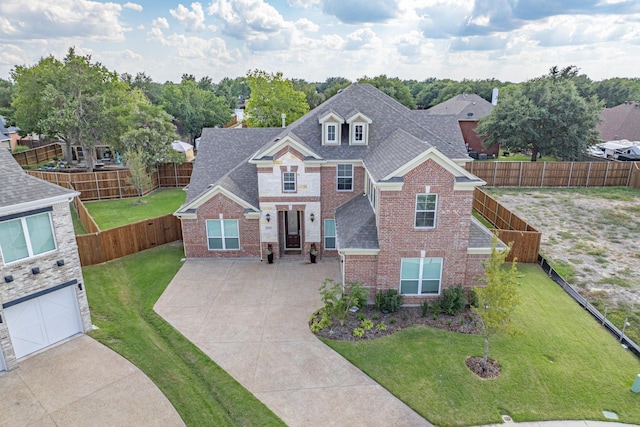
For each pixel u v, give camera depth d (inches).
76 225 1189.7
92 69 1855.3
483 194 1263.5
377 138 957.2
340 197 944.9
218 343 631.2
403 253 706.2
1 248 542.3
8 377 547.5
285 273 887.1
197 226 940.6
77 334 650.8
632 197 1492.4
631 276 861.8
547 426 467.8
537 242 912.9
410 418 480.1
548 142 1790.1
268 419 478.0
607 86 3981.3
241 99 5757.9
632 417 479.8
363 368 568.4
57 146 2393.0
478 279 643.5
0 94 3558.1
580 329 661.3
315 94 3814.0
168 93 3029.0
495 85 4675.2
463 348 611.2
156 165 1689.2
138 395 516.4
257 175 962.7
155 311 728.3
